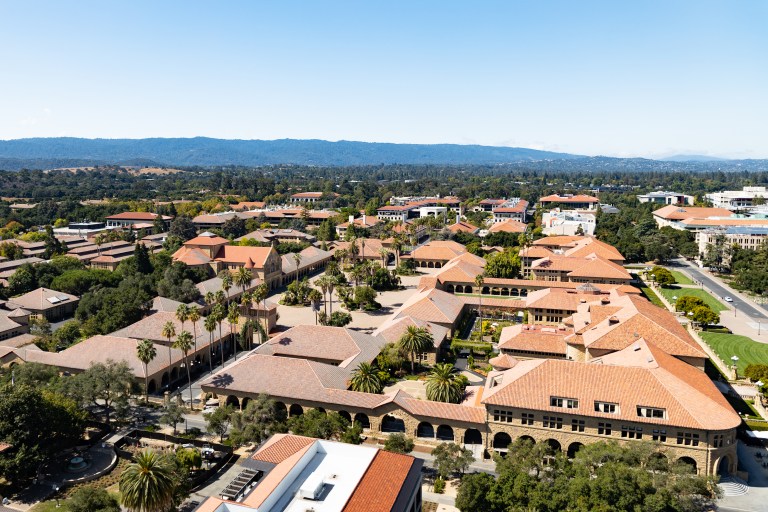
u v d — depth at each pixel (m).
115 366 116.88
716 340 162.75
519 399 101.06
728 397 123.88
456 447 93.12
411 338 136.00
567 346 134.00
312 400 113.06
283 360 122.25
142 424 114.69
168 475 74.38
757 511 85.94
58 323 182.38
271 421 103.00
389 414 109.00
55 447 100.88
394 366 139.50
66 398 106.31
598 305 149.50
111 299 164.75
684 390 97.56
